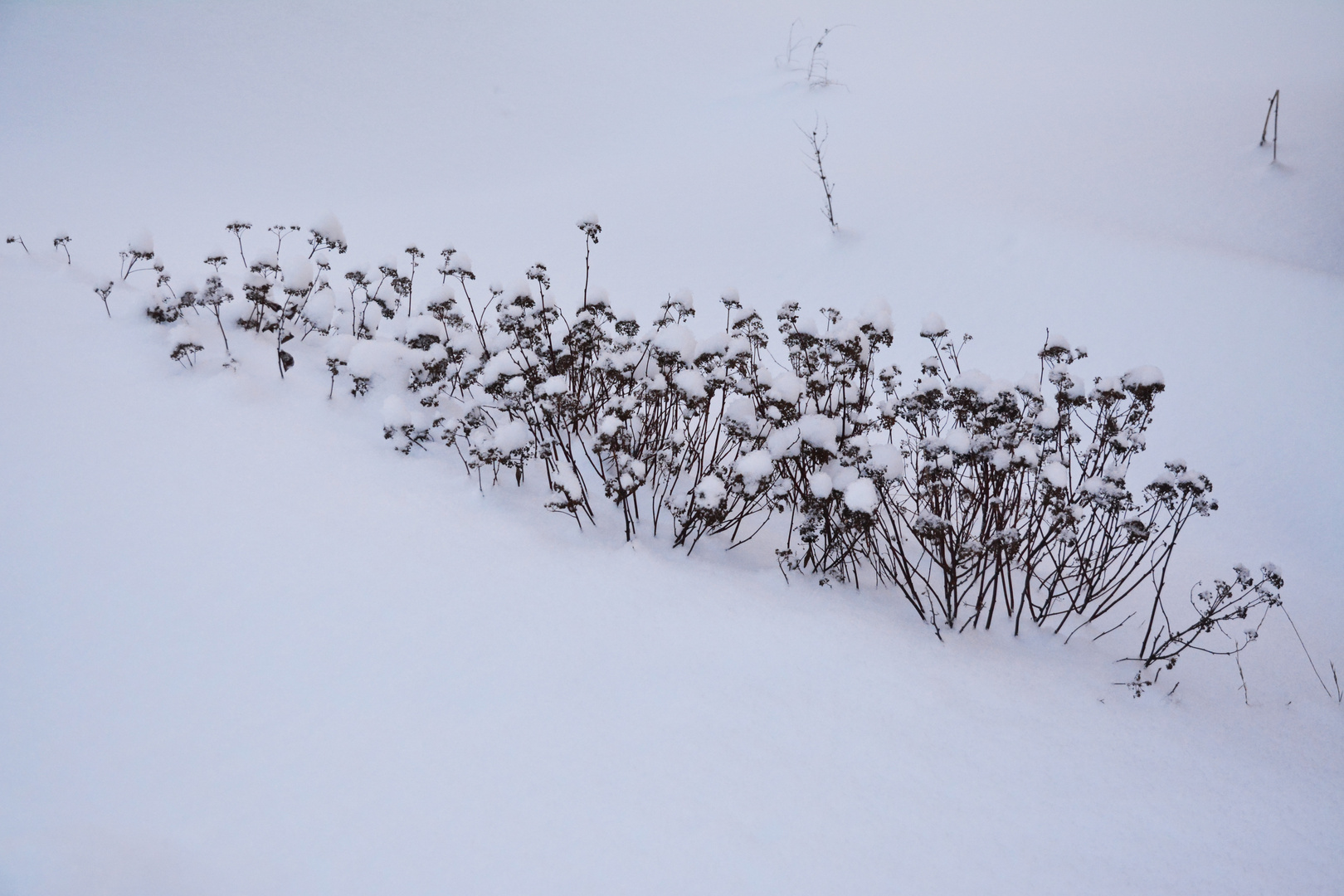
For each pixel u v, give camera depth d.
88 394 2.99
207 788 1.57
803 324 3.06
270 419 3.12
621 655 2.13
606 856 1.50
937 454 2.67
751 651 2.25
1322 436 5.03
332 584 2.24
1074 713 2.26
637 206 10.83
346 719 1.78
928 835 1.67
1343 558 4.28
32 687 1.77
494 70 18.52
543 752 1.75
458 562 2.46
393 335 3.67
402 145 15.17
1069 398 3.00
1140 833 1.80
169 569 2.21
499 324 3.29
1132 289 6.95
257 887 1.37
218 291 3.42
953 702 2.17
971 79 14.60
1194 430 5.35
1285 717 2.54
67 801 1.49
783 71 17.09
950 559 3.01
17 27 17.34
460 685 1.93
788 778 1.77
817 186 10.29
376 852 1.46
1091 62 15.78
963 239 8.23
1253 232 7.95
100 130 14.55
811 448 2.69
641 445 3.20
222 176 13.61
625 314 3.31
